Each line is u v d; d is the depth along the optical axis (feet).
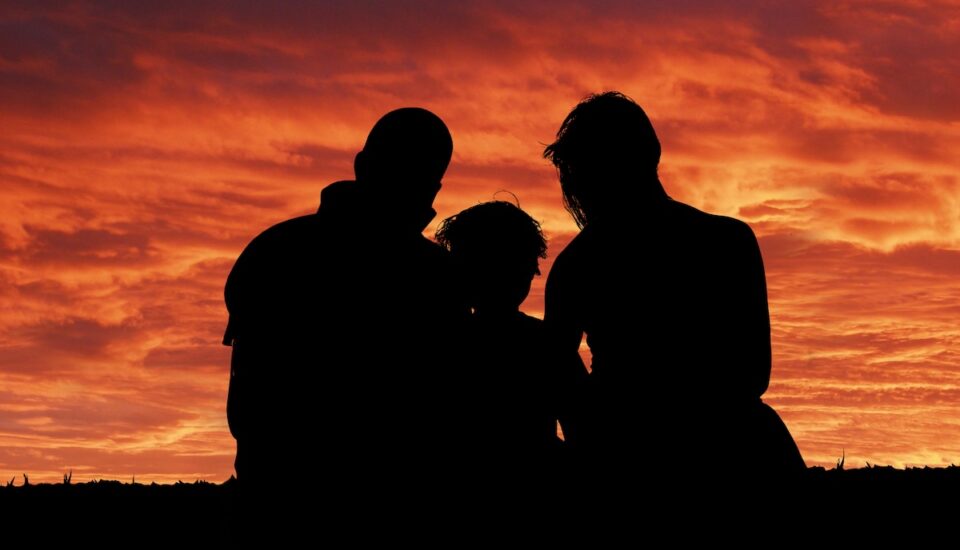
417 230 13.61
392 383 12.91
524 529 13.87
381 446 12.75
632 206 13.10
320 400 12.78
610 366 13.03
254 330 12.92
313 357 12.85
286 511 12.62
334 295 12.96
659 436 12.48
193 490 20.97
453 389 13.38
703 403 12.53
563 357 13.96
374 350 12.92
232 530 12.88
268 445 12.75
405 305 13.15
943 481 19.39
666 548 12.32
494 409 14.24
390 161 13.03
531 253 15.08
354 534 12.62
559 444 14.53
